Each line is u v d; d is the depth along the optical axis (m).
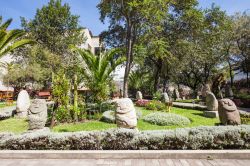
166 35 24.62
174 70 29.89
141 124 10.58
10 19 13.10
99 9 21.27
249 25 23.92
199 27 23.80
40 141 6.46
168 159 5.86
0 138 6.52
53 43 30.30
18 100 13.05
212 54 27.72
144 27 18.98
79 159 5.98
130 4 16.75
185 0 22.91
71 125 10.38
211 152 5.85
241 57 26.58
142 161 5.74
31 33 29.62
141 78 35.00
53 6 30.81
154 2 17.14
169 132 6.41
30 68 27.27
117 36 28.86
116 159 5.95
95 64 12.84
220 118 8.31
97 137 6.39
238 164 5.40
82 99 12.06
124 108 7.48
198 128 6.47
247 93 25.41
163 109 15.55
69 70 12.36
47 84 30.28
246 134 6.23
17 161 5.88
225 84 23.11
